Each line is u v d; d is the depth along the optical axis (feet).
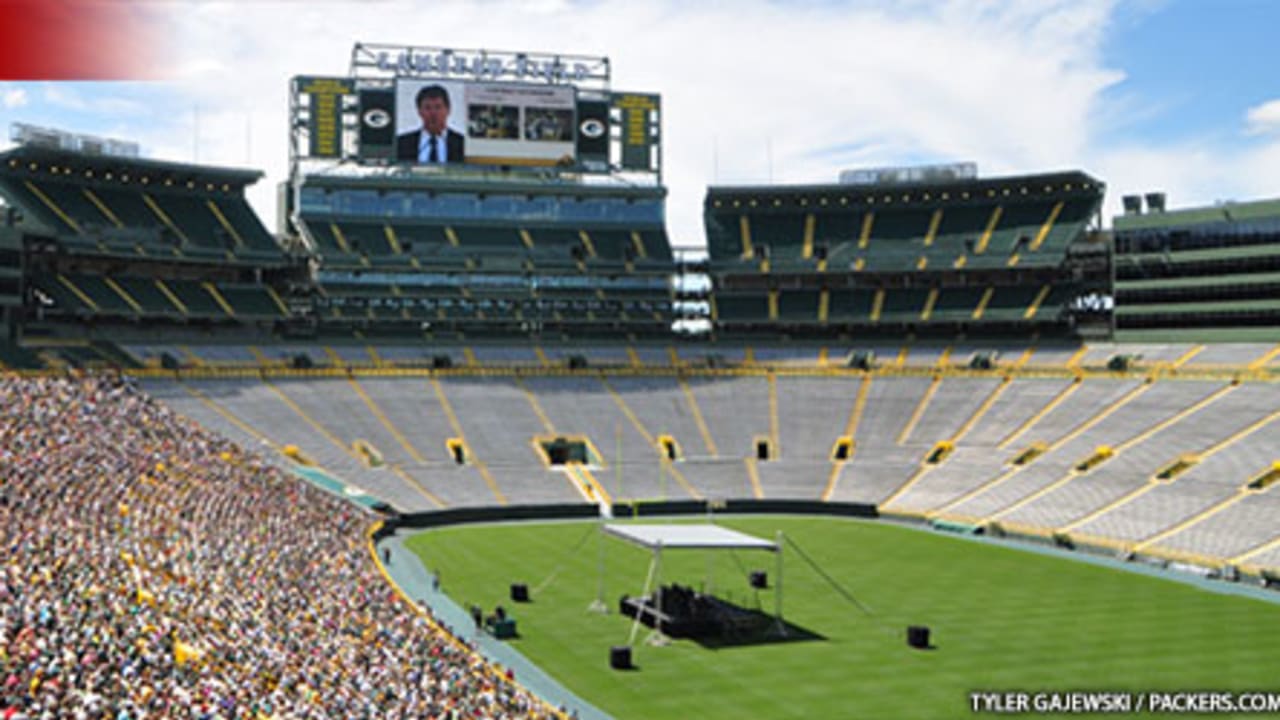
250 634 152.25
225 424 366.43
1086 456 362.12
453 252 468.34
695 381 458.09
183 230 424.87
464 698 145.89
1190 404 370.12
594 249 484.33
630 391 447.83
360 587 211.61
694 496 384.68
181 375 390.63
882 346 473.26
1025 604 237.86
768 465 406.21
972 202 488.85
